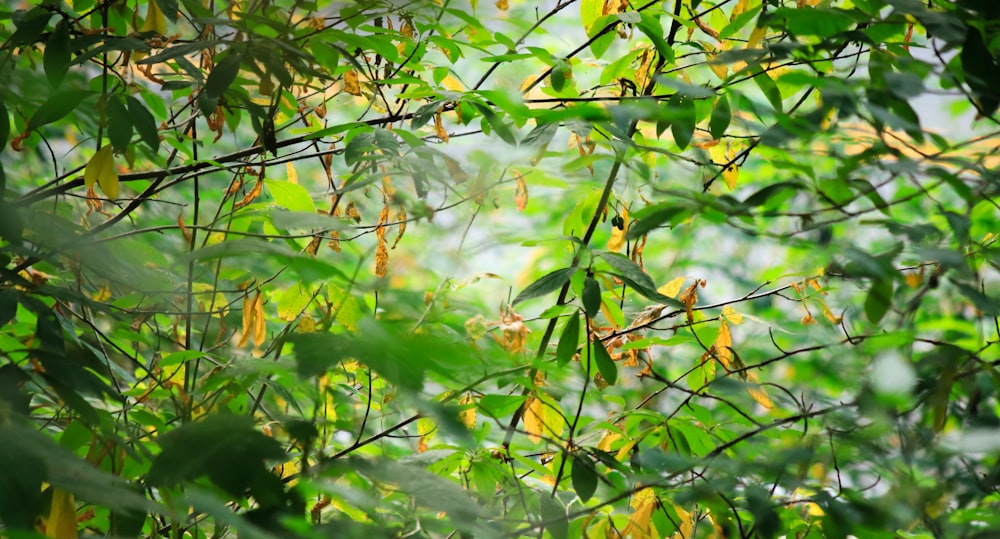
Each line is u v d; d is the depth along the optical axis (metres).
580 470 3.12
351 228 2.99
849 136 2.98
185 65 3.09
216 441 2.86
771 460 2.95
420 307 3.20
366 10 3.19
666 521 3.20
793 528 3.13
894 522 2.95
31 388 3.17
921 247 2.96
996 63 2.98
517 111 3.04
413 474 2.95
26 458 2.78
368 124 3.31
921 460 2.94
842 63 3.33
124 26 3.30
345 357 2.87
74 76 3.22
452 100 3.21
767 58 3.12
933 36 2.98
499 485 3.24
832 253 2.99
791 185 2.92
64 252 3.00
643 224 2.96
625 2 3.30
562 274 3.12
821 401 3.24
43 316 3.00
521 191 3.26
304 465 2.94
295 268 2.89
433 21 3.22
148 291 3.16
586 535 3.14
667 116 2.93
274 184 3.22
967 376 2.98
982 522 3.04
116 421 3.04
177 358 3.08
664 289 3.33
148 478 2.84
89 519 3.15
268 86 3.09
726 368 3.28
